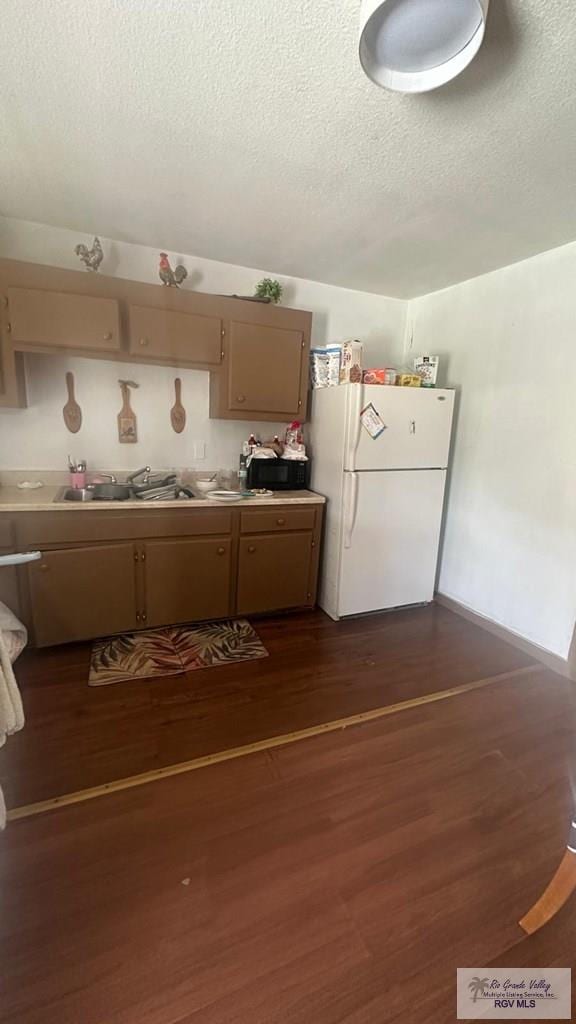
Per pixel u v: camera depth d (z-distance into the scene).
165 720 1.98
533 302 2.57
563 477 2.46
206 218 2.29
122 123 1.55
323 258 2.75
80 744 1.82
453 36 1.03
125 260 2.69
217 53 1.23
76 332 2.36
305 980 1.08
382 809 1.57
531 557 2.67
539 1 1.02
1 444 2.63
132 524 2.46
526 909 1.26
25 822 1.47
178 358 2.61
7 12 1.12
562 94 1.31
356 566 2.93
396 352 3.61
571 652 1.47
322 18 1.10
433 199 1.98
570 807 1.60
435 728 2.00
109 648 2.52
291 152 1.68
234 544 2.74
